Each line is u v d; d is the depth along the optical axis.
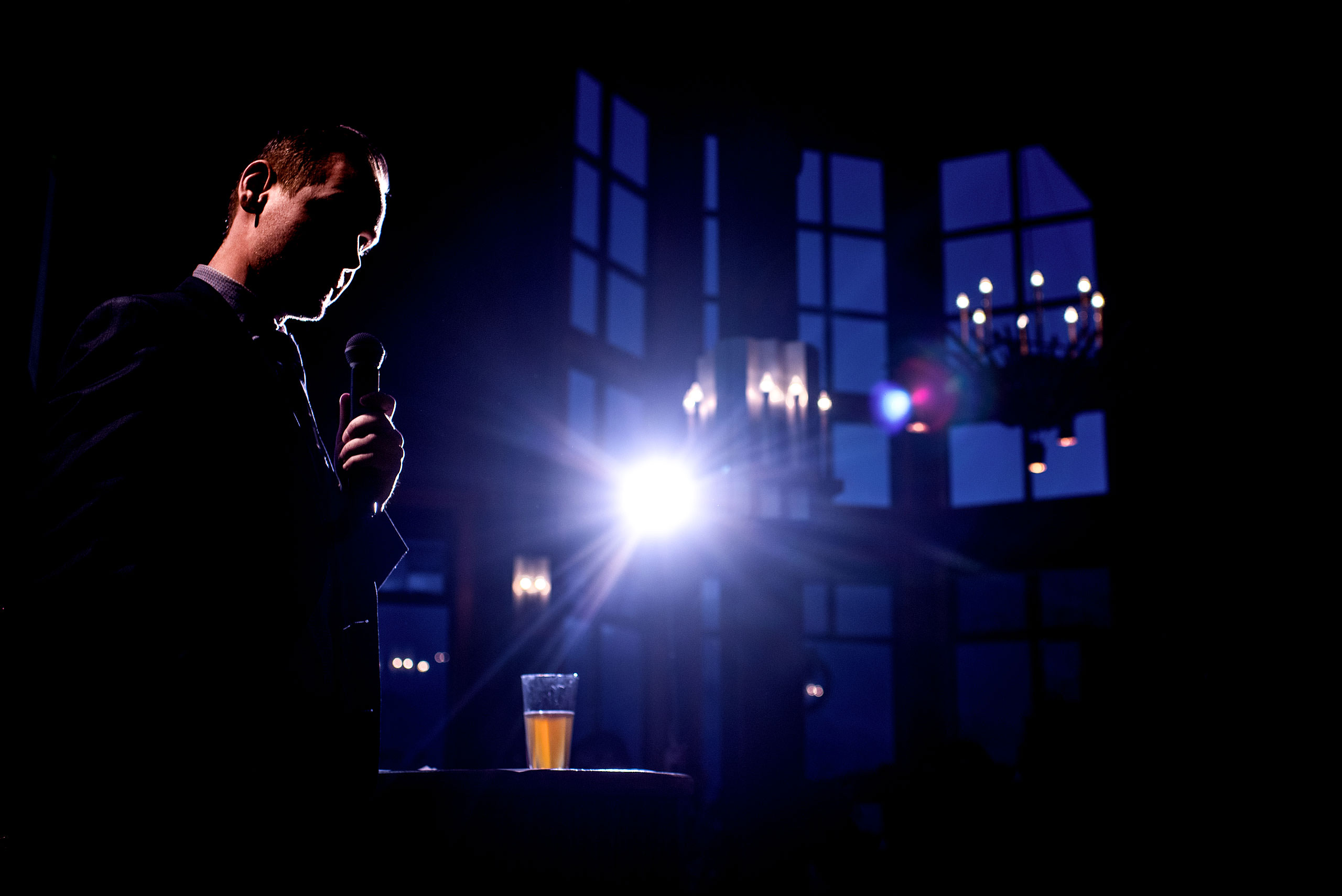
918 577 9.04
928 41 8.98
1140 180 8.61
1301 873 3.37
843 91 9.52
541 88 7.61
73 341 1.10
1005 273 9.45
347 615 1.23
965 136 9.66
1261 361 7.80
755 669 4.91
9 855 0.90
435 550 9.93
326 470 1.25
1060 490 8.92
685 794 1.64
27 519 0.99
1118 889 3.44
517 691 6.62
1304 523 7.41
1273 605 7.30
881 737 10.39
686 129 9.15
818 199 9.66
